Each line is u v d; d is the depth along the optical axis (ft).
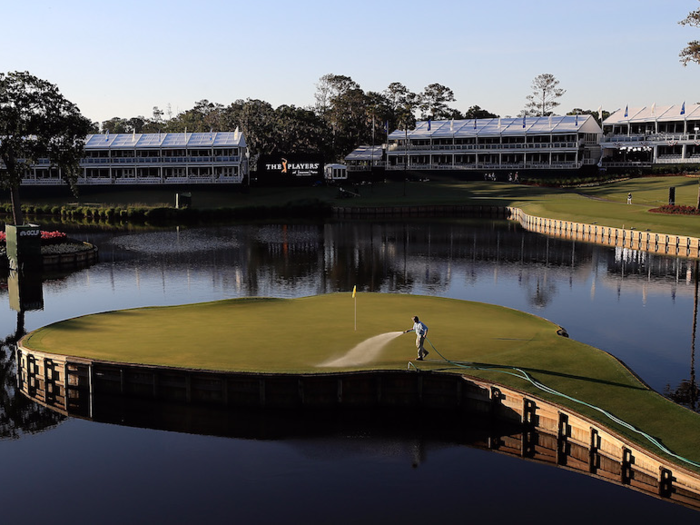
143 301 147.95
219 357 85.20
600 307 136.87
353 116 609.01
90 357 85.51
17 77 241.35
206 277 177.68
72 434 75.61
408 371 78.48
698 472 56.54
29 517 59.62
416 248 231.50
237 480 65.05
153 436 74.13
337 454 69.77
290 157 424.87
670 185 376.48
